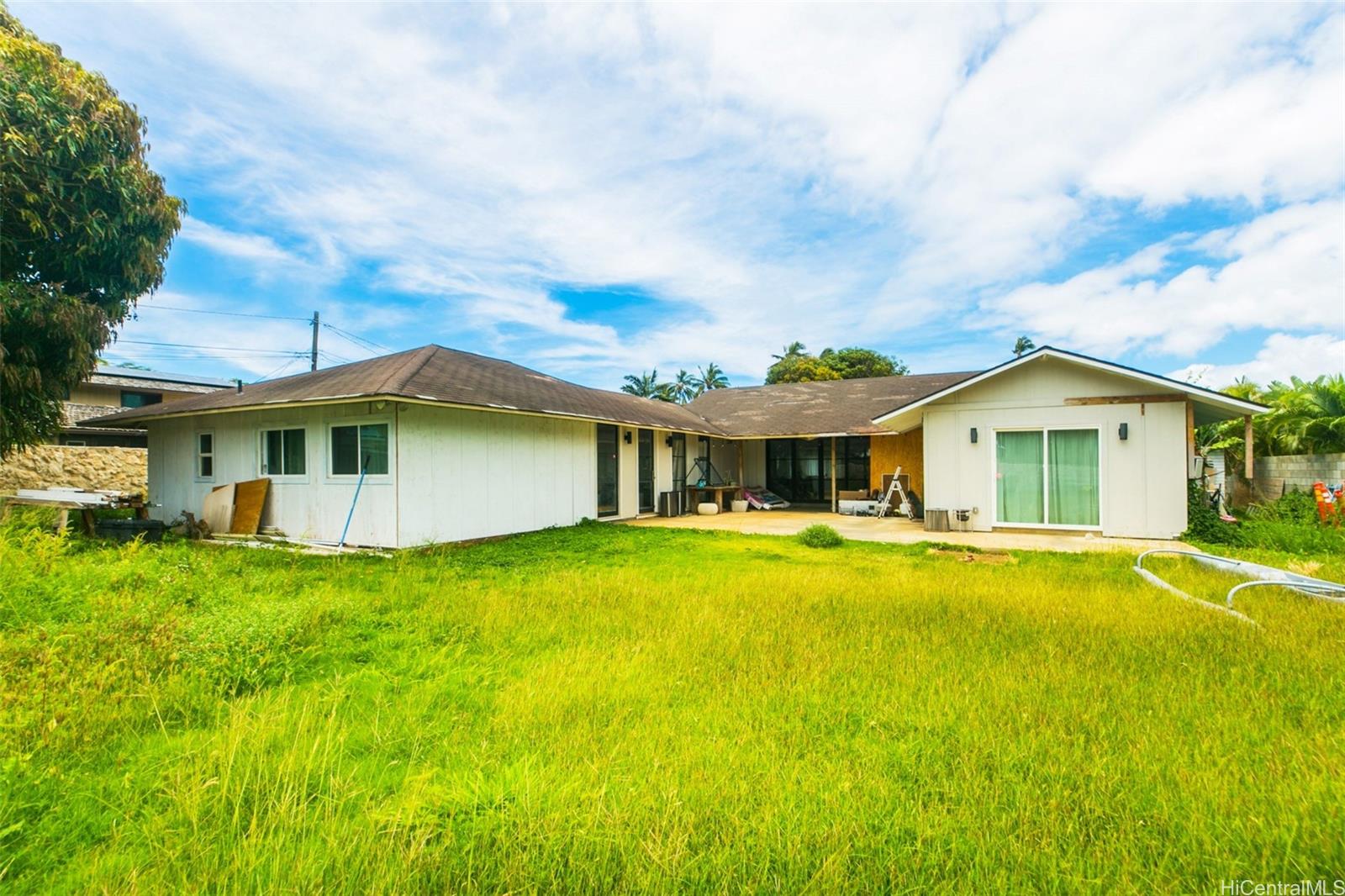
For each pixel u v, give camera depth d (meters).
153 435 13.38
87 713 2.95
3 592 4.69
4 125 8.37
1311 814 2.14
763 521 14.54
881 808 2.24
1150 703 3.12
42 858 2.02
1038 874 1.89
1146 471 10.38
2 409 9.25
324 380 10.88
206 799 2.27
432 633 4.60
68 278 9.85
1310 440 12.39
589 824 2.09
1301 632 4.33
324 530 9.95
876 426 16.41
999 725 2.88
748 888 1.84
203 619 4.32
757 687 3.42
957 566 7.90
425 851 2.00
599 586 6.30
